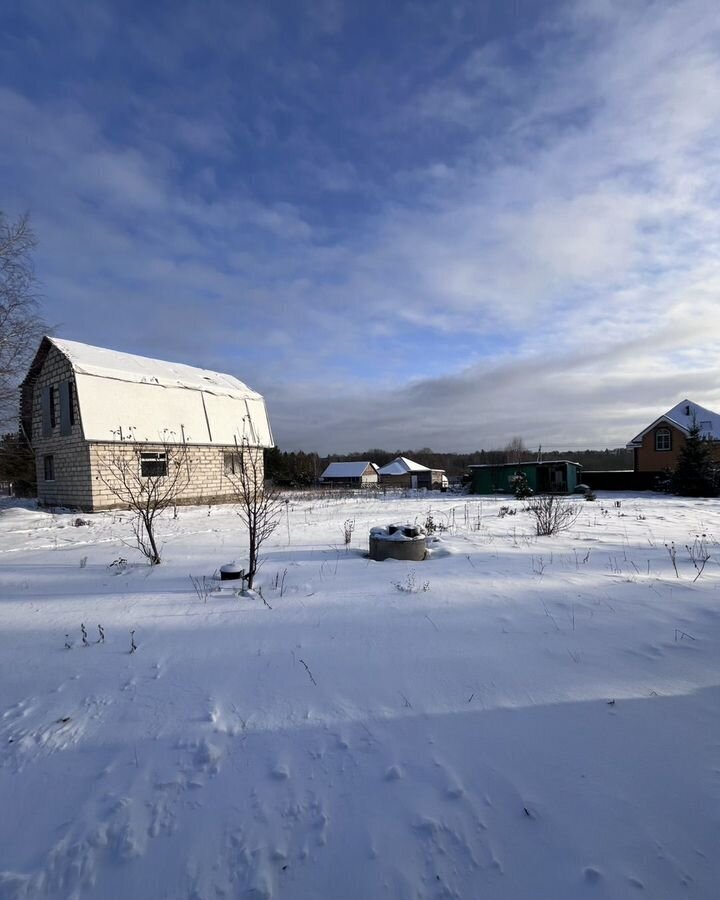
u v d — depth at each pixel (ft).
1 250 47.67
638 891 5.82
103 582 21.54
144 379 65.41
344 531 37.11
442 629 14.11
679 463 91.25
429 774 7.88
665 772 7.80
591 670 11.37
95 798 7.59
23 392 68.49
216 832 6.86
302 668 11.84
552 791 7.44
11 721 9.97
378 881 6.06
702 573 20.58
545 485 105.19
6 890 6.02
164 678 11.60
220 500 71.72
